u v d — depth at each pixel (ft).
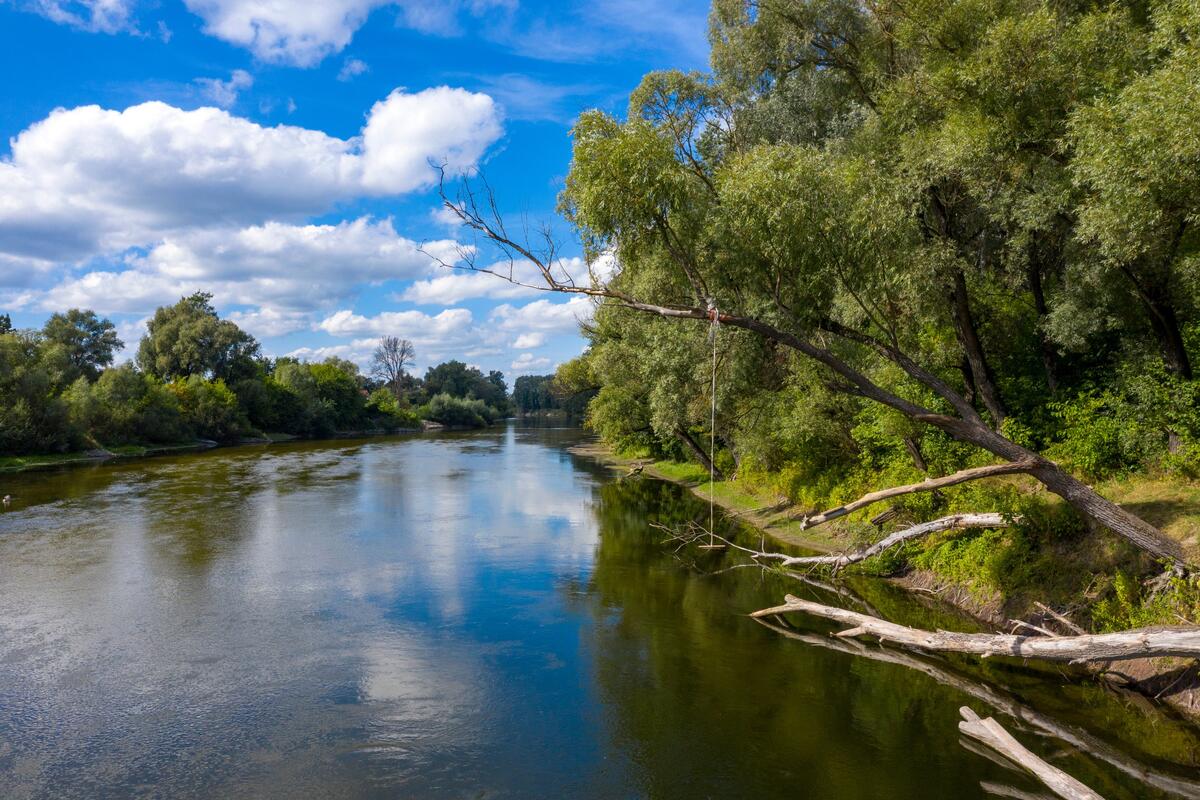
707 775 28.30
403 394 424.05
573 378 179.32
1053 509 45.65
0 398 164.55
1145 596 36.17
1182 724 30.81
